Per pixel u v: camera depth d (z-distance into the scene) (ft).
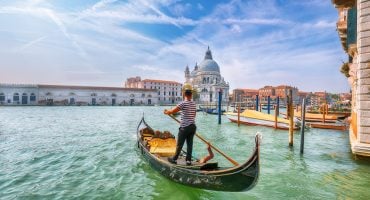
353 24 31.22
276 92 354.54
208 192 18.90
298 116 76.54
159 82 368.68
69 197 18.21
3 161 28.78
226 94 373.61
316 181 22.06
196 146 38.73
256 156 14.70
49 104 256.93
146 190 19.48
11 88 241.14
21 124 75.56
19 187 20.26
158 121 92.12
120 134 52.95
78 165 26.89
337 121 70.08
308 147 38.91
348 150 36.27
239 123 68.18
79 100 277.44
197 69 431.02
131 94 313.12
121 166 26.25
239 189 15.89
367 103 25.76
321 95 358.23
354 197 18.52
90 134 52.90
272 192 19.43
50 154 32.42
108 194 18.76
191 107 18.90
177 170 18.80
